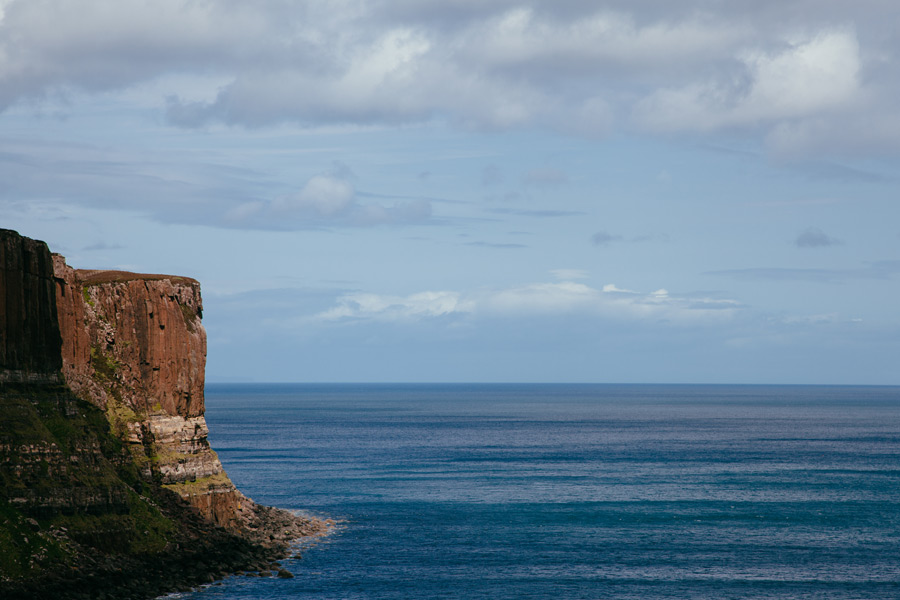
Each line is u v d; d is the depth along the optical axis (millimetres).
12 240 79188
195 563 82938
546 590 84000
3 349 77312
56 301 86312
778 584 86875
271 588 80938
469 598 81000
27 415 76812
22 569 68562
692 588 85250
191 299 108688
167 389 100438
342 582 84938
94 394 91125
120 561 77062
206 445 103938
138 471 90438
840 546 104000
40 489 74000
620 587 85375
